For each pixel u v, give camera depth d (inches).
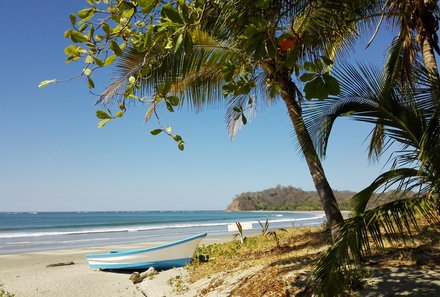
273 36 125.7
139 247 989.8
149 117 270.5
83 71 107.7
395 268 236.8
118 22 108.2
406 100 182.9
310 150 266.5
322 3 188.5
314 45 226.4
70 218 4232.3
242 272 334.0
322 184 268.1
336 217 261.1
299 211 6284.5
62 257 791.7
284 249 412.2
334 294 169.0
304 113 219.1
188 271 411.8
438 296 191.3
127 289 417.7
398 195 177.5
